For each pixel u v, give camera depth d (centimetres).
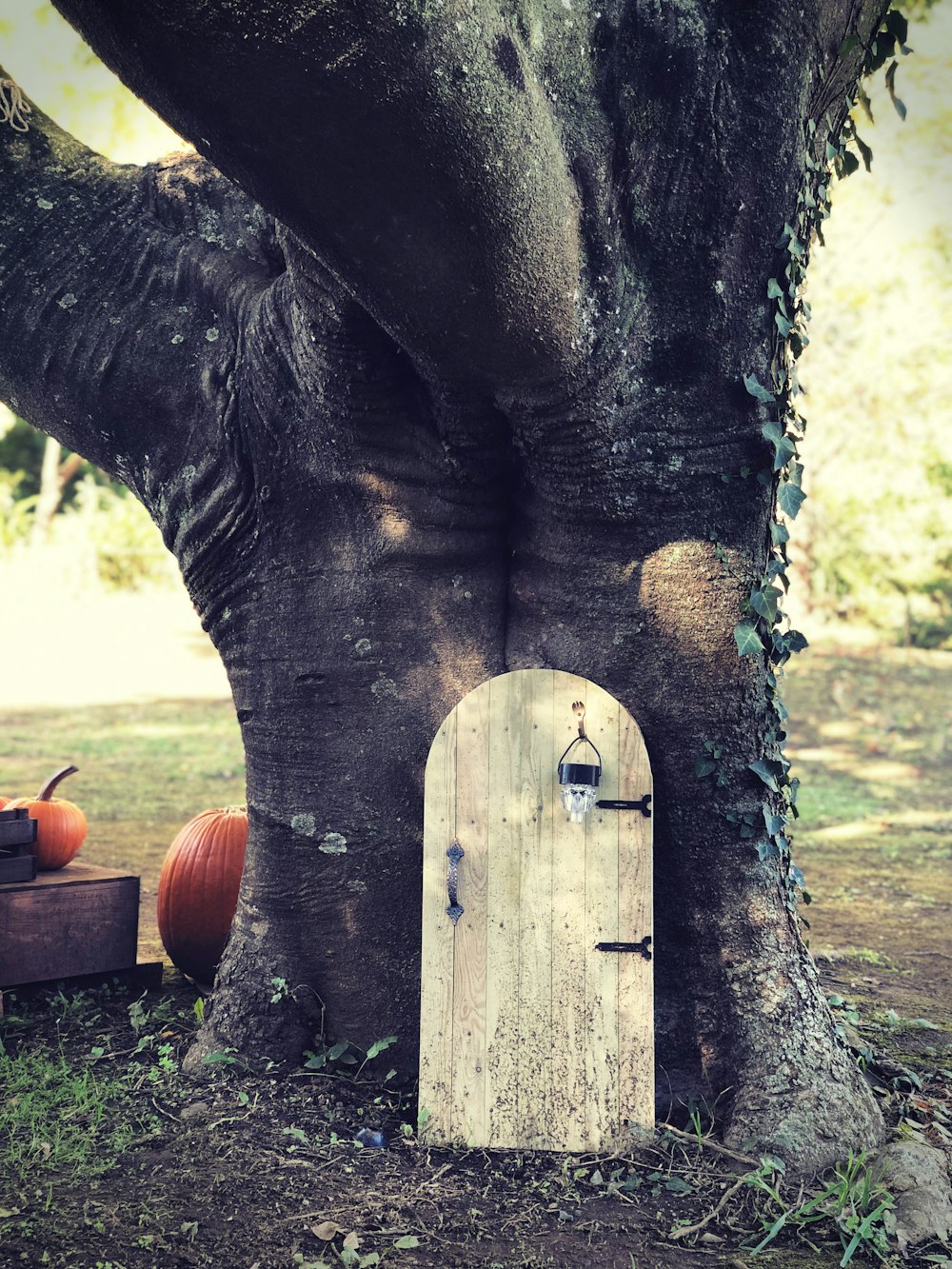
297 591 444
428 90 276
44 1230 326
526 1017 407
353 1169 374
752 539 417
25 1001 512
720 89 375
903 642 1933
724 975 422
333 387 409
